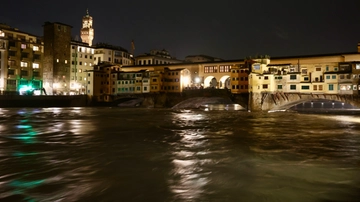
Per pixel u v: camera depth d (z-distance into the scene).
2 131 40.41
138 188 16.91
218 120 57.62
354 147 29.33
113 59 128.62
